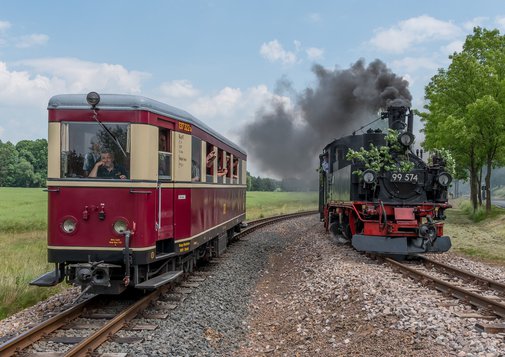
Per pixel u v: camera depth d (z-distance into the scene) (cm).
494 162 2692
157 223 786
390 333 621
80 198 757
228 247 1554
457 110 2406
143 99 764
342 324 691
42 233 1997
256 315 814
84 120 760
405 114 1469
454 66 2475
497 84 2319
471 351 544
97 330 633
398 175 1238
